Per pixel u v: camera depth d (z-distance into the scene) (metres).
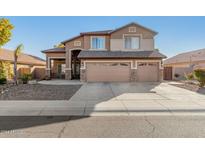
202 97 11.25
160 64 21.72
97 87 16.45
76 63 28.12
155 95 12.02
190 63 31.39
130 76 21.72
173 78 27.38
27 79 20.23
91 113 7.62
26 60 31.47
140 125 6.03
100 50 23.80
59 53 27.38
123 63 21.80
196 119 6.72
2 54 27.31
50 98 10.85
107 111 7.93
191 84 18.69
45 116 7.20
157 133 5.30
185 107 8.58
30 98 10.84
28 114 7.49
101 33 23.70
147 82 21.28
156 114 7.47
